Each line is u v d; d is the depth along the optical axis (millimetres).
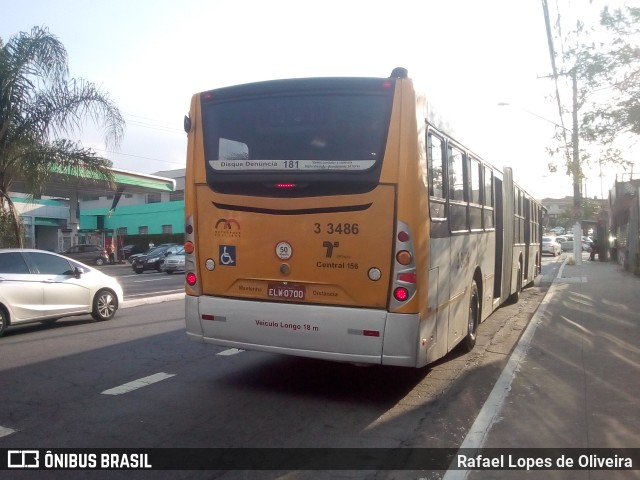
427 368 8508
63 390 7348
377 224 6301
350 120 6453
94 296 12516
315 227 6535
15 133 14812
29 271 11383
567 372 8188
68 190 30094
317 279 6539
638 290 18047
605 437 5734
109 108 15562
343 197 6410
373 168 6336
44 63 14727
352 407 6742
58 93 15039
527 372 8211
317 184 6535
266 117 6797
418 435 5867
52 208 50781
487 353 9453
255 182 6820
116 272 35531
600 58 11672
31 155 14906
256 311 6832
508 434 5836
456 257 7840
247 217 6883
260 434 5867
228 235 7008
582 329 11422
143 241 53719
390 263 6266
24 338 10797
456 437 5816
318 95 6578
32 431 5910
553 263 36438
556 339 10453
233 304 6977
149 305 15789
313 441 5695
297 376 8031
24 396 7082
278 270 6723
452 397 7141
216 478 4895
